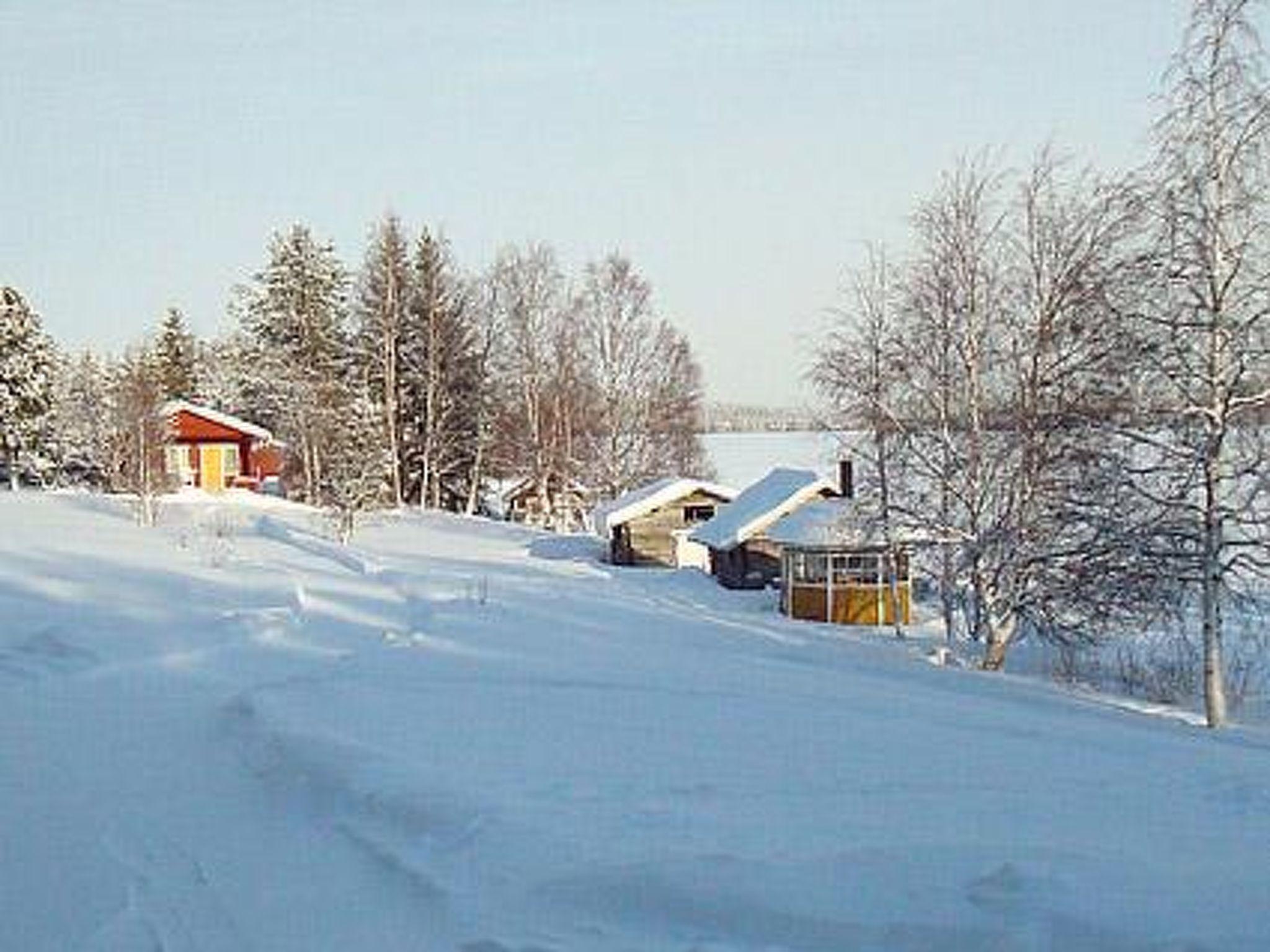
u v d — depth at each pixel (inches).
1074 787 410.9
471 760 434.0
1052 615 900.6
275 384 2608.3
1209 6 748.0
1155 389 788.6
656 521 1828.2
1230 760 501.0
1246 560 762.2
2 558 1192.8
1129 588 832.3
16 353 2357.3
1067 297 898.1
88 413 2519.7
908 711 598.5
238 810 399.5
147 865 344.5
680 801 377.1
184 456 2381.9
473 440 2448.3
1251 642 945.5
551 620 943.7
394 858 337.7
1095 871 295.1
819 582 1325.0
